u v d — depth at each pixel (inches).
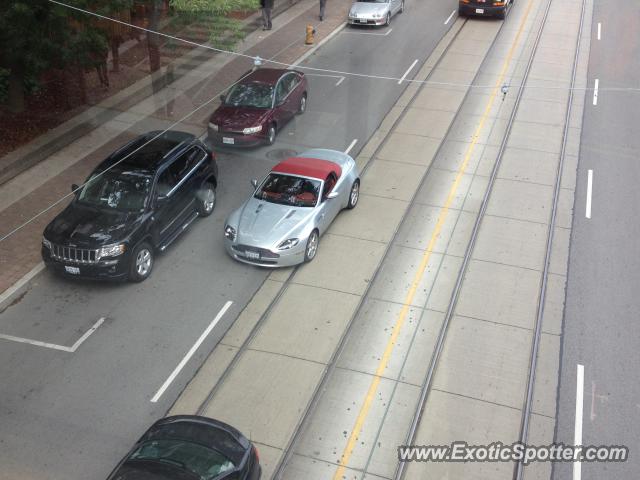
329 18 1099.3
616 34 1035.3
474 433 374.9
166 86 817.5
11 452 363.9
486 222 577.6
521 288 495.8
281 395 402.0
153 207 506.6
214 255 535.2
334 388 406.3
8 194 604.4
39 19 605.6
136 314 469.4
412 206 601.3
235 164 669.9
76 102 769.6
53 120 726.5
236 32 754.8
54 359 429.4
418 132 737.6
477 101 810.8
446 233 562.3
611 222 579.5
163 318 466.3
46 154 668.7
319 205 529.3
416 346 439.5
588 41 1004.6
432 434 374.3
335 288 495.2
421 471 351.6
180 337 449.4
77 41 630.5
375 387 406.6
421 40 1006.4
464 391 403.2
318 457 360.8
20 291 489.7
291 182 543.5
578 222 578.9
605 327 457.4
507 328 455.2
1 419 384.2
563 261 526.9
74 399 399.2
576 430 376.5
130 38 879.7
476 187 631.8
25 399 398.3
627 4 1180.5
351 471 352.5
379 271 513.7
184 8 702.5
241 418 385.7
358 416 386.3
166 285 499.8
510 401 396.5
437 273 511.8
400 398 398.6
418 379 412.8
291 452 363.6
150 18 770.2
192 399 400.2
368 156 686.5
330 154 601.3
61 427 380.2
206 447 321.1
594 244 549.0
